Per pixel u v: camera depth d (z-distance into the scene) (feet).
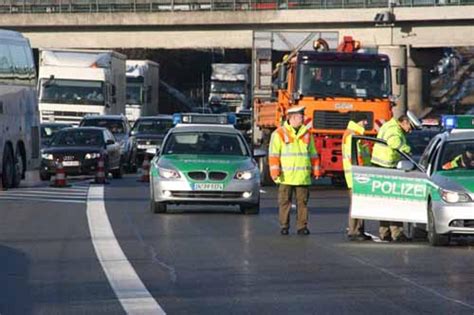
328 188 251.60
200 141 179.93
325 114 231.71
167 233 144.87
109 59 384.68
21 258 119.24
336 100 231.91
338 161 232.12
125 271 109.50
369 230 156.15
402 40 439.63
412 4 428.97
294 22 447.42
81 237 139.54
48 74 379.14
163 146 179.63
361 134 142.92
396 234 140.36
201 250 126.62
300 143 143.64
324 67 232.73
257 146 275.18
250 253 124.26
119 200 202.90
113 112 387.75
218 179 169.37
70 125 344.90
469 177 131.95
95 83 378.12
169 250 126.41
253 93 280.92
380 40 441.68
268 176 252.62
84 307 89.66
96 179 260.21
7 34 237.25
